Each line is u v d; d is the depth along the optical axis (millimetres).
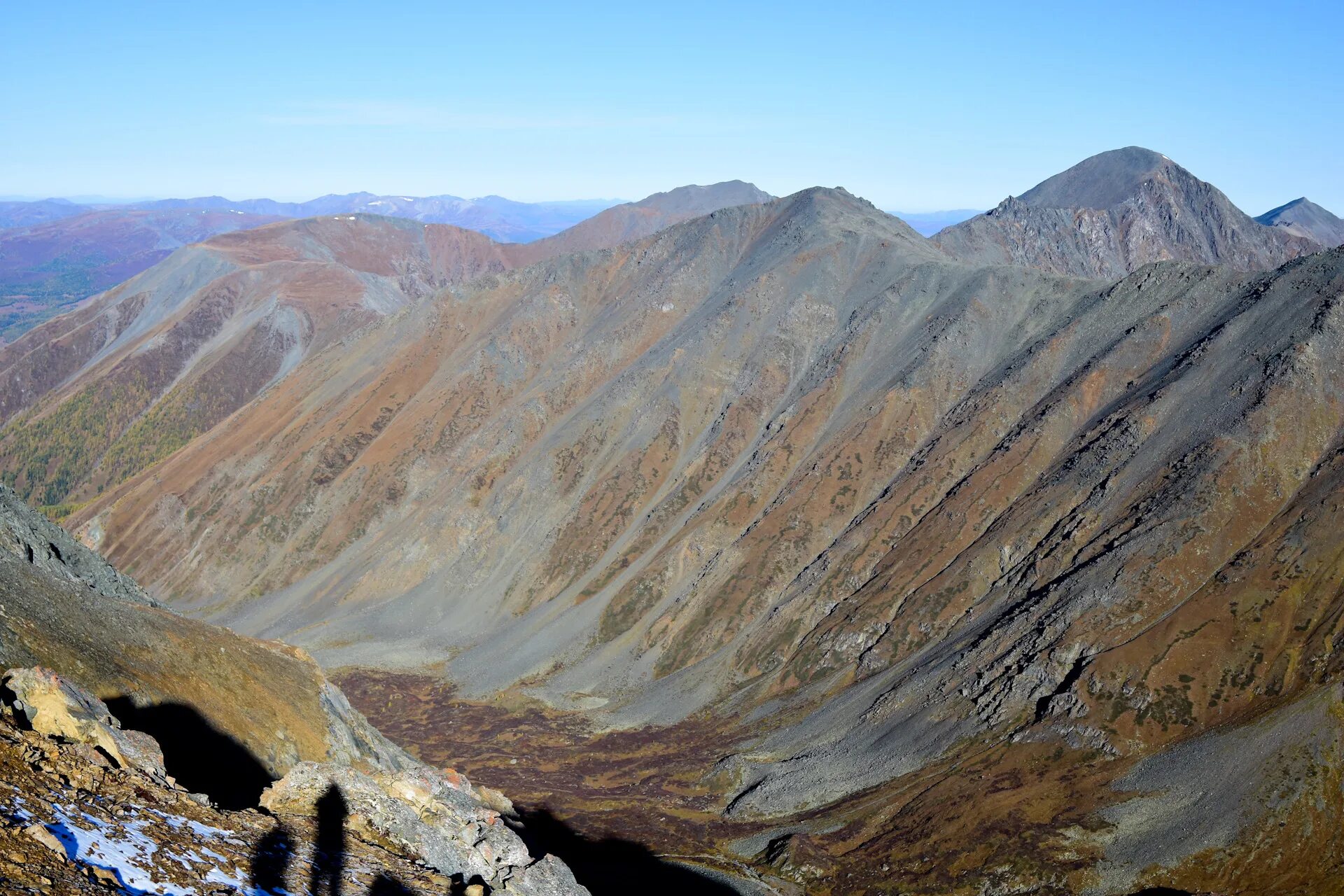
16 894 18125
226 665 62125
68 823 22375
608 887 73812
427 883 29750
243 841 26625
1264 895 69938
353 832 31906
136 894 20875
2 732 25453
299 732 61000
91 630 53812
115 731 31359
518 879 33688
